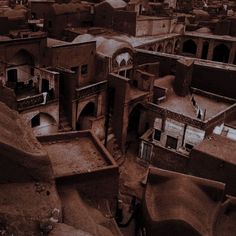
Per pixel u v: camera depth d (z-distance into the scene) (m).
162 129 33.97
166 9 69.75
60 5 50.47
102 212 17.64
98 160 18.73
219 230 18.56
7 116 15.86
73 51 33.31
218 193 19.17
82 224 14.55
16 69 31.42
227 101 37.16
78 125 33.72
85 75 35.44
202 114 33.59
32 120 28.47
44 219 12.52
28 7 66.50
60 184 16.64
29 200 13.23
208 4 94.44
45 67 31.95
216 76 39.22
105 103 34.06
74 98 30.58
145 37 54.19
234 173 23.69
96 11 54.69
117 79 32.44
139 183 29.86
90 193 17.73
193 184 19.30
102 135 34.69
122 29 53.25
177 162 29.28
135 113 36.91
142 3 65.25
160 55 42.34
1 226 11.57
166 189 19.19
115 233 16.45
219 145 25.81
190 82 38.88
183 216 17.16
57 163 18.05
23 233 11.55
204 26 66.56
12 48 29.39
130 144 36.12
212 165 24.45
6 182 13.52
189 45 62.09
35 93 31.08
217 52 59.94
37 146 15.12
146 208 18.66
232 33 62.47
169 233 17.36
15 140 14.11
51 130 30.12
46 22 50.16
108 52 35.31
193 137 31.77
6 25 45.31
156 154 30.67
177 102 36.59
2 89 22.84
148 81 35.72
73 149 19.64
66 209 15.28
